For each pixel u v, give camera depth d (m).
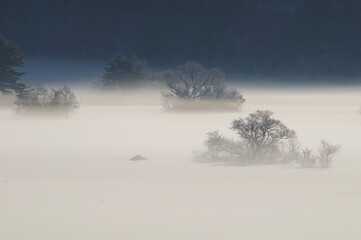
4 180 31.59
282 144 45.94
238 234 19.59
